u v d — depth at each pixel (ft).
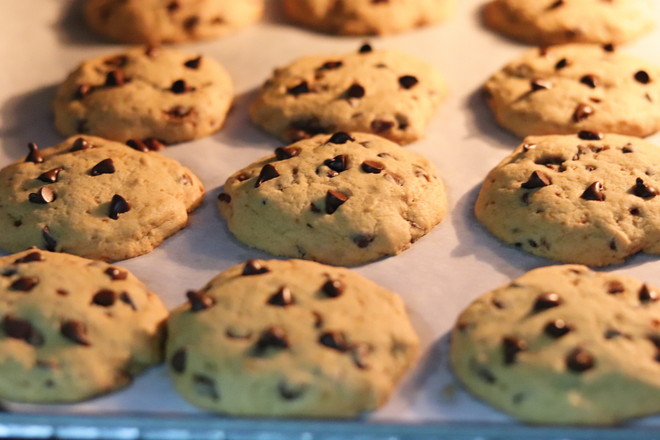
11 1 2.10
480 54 2.03
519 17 2.06
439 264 1.68
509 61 2.01
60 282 1.59
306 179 1.73
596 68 1.92
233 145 1.87
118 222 1.70
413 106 1.88
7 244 1.70
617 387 1.48
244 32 2.10
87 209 1.71
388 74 1.92
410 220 1.71
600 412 1.47
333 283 1.58
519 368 1.50
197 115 1.87
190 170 1.83
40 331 1.54
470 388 1.52
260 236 1.70
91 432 1.49
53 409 1.51
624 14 2.06
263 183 1.73
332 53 2.04
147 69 1.94
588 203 1.69
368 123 1.85
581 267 1.62
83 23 2.12
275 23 2.12
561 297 1.56
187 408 1.51
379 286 1.63
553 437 1.47
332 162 1.74
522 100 1.88
